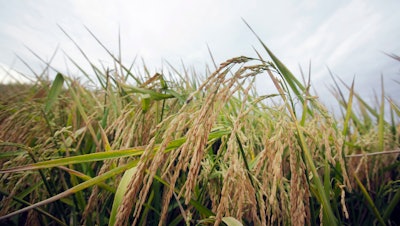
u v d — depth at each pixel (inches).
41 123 18.1
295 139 9.7
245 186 9.4
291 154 9.2
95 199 12.4
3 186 14.0
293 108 10.4
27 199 16.5
